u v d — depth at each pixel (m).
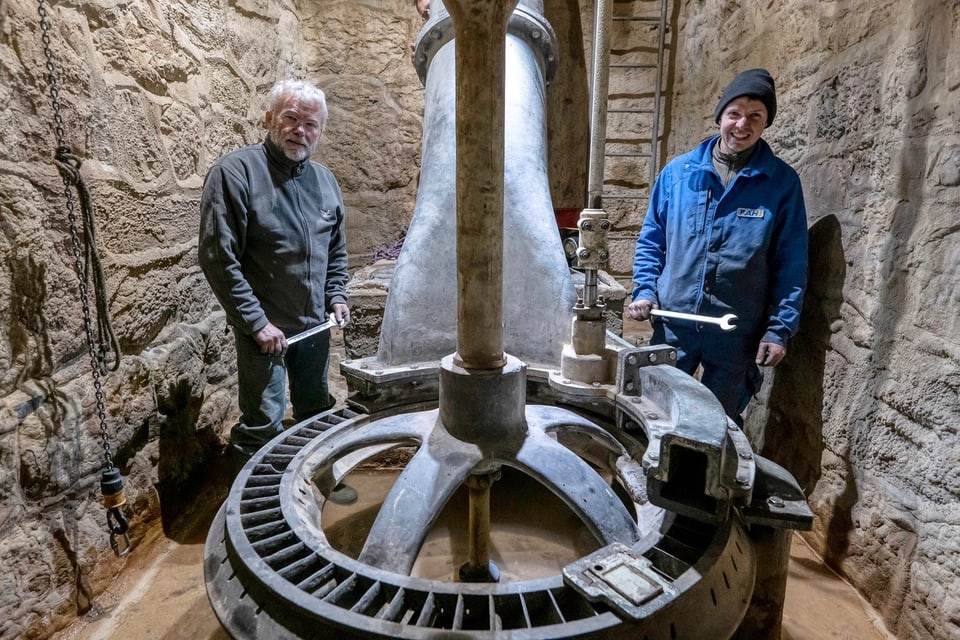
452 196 1.58
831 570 1.75
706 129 2.83
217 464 2.27
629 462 1.39
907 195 1.46
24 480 1.37
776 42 2.15
